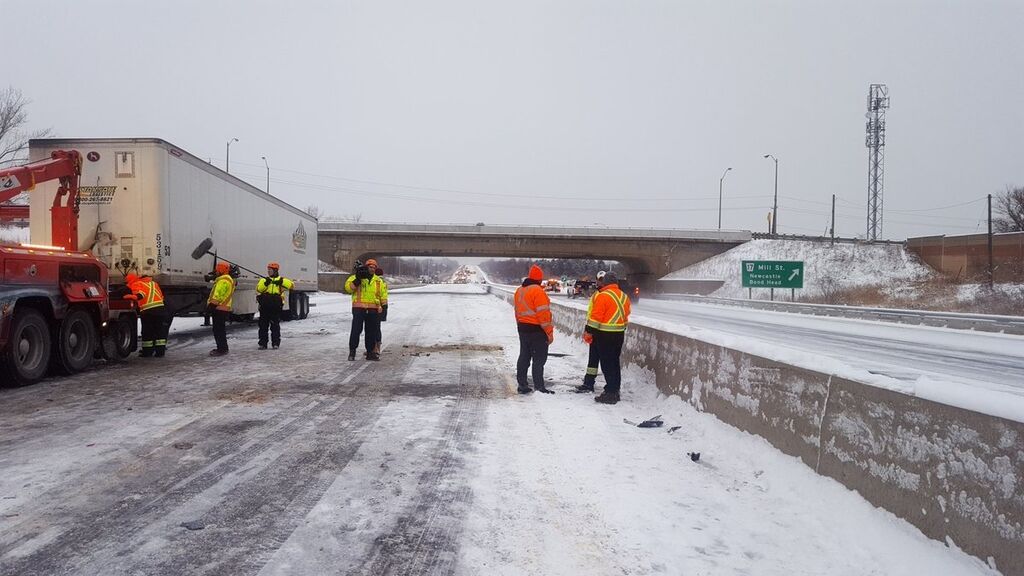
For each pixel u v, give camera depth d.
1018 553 3.22
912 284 46.34
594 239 61.47
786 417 5.39
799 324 26.09
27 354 9.43
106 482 5.06
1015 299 33.41
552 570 3.66
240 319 19.77
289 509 4.54
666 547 3.98
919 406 3.97
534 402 8.45
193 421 7.17
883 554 3.84
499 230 60.47
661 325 8.84
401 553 3.86
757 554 3.90
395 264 149.38
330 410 7.81
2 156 36.81
